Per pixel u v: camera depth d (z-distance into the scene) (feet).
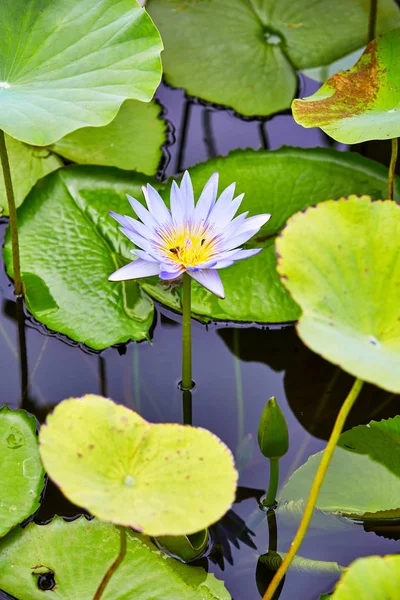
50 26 4.88
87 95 4.78
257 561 4.57
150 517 4.15
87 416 4.29
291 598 4.50
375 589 4.19
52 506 4.62
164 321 5.03
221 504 4.19
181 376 4.93
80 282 5.00
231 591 4.51
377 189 5.18
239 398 4.90
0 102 4.73
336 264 4.31
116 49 4.87
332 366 5.00
